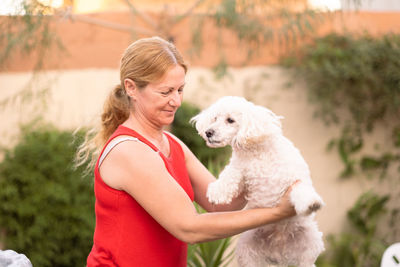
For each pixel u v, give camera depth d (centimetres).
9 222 456
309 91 508
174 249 173
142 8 511
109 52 494
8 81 484
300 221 187
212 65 499
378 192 519
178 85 170
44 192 455
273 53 505
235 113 184
